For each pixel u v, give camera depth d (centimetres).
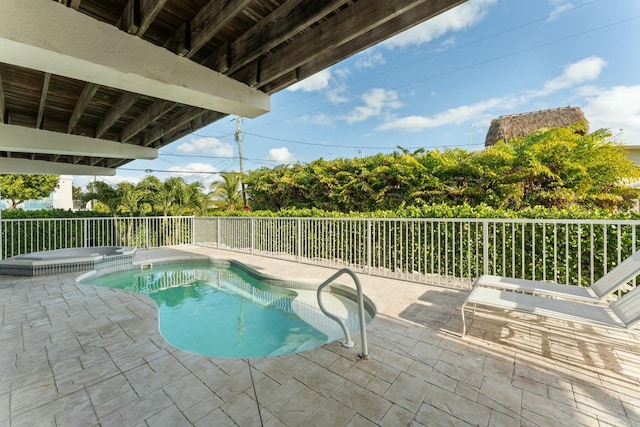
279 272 575
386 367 221
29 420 168
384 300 377
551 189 657
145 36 316
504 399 184
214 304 483
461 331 283
